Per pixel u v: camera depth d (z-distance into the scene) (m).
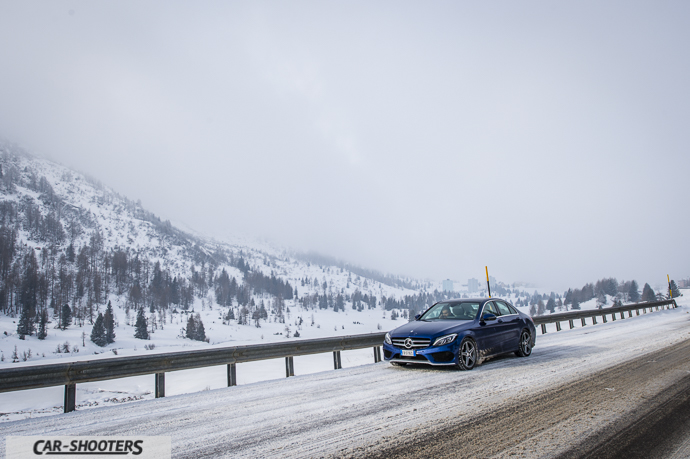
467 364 8.12
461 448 3.78
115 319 197.38
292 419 5.08
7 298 194.50
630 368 7.79
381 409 5.35
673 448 3.68
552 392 5.98
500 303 9.99
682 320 20.53
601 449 3.69
